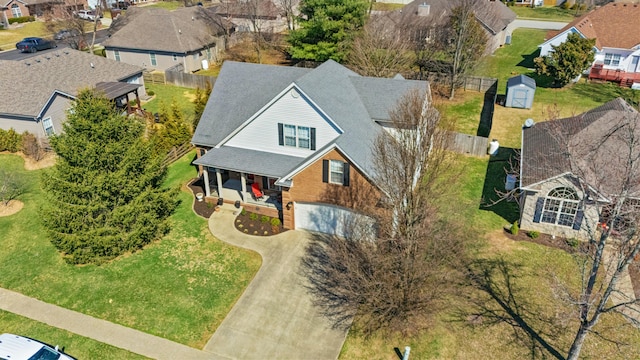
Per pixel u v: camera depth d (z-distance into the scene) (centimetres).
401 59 4481
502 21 5491
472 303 2050
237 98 3041
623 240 1697
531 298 2075
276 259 2378
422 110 1961
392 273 1839
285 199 2536
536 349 1830
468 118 3938
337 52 4853
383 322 1959
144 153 2480
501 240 2461
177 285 2225
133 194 2434
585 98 4134
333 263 2248
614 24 4522
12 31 6925
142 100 4547
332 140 2564
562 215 2438
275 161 2670
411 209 1758
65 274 2319
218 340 1925
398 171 1695
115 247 2373
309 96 2467
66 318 2056
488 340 1873
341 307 2062
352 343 1889
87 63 4225
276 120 2644
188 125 3709
